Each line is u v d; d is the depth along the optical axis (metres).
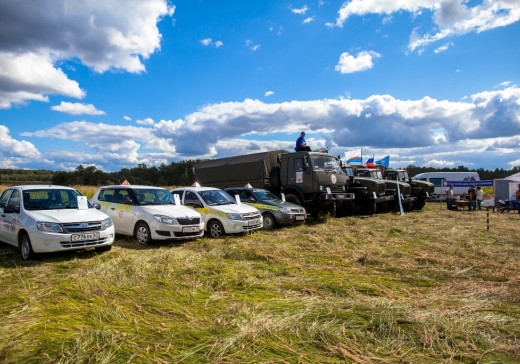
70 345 3.16
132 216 8.81
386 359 2.97
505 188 21.95
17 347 3.11
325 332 3.41
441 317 3.80
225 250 7.38
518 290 4.89
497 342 3.32
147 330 3.51
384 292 4.76
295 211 11.20
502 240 8.99
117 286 4.98
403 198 17.22
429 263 6.53
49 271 5.78
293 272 5.82
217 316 3.87
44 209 7.23
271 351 3.09
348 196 13.38
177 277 5.51
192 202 10.40
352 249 7.67
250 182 13.66
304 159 12.56
